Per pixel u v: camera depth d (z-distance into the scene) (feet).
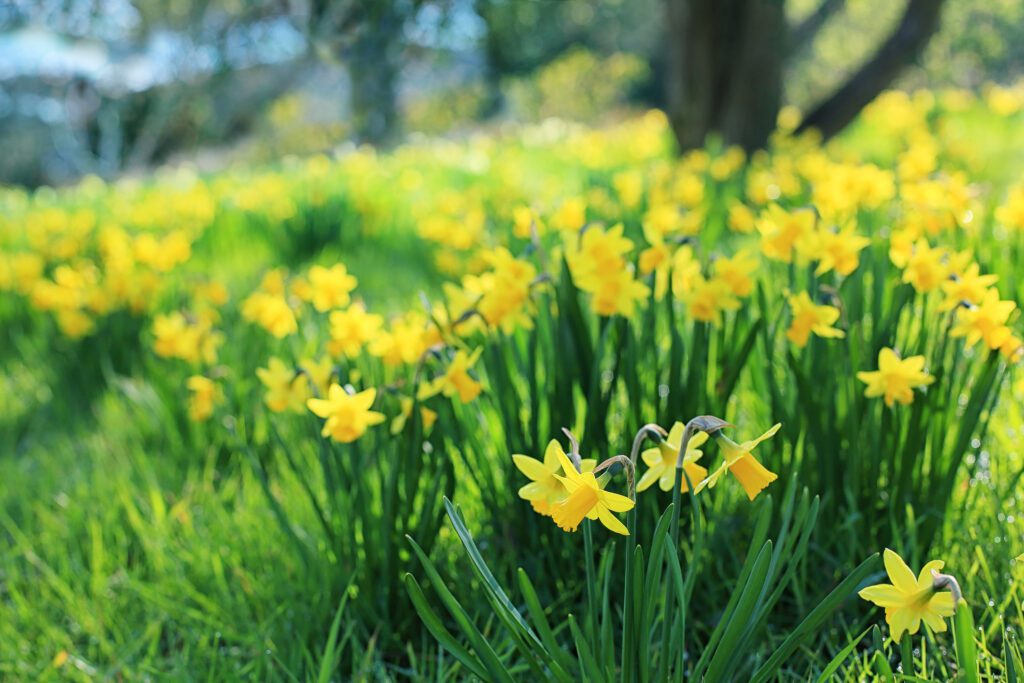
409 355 5.57
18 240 14.47
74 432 8.36
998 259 6.29
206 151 37.68
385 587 5.36
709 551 5.37
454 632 5.41
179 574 5.82
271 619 5.37
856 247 5.26
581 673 4.38
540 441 5.50
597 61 47.60
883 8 42.86
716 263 5.32
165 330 7.31
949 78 44.55
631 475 4.17
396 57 15.28
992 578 5.08
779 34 18.94
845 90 19.62
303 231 13.67
